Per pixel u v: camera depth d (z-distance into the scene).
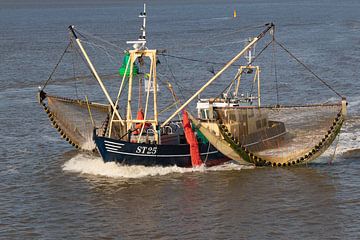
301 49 138.88
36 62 133.12
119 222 44.03
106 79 105.81
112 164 54.00
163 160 53.72
